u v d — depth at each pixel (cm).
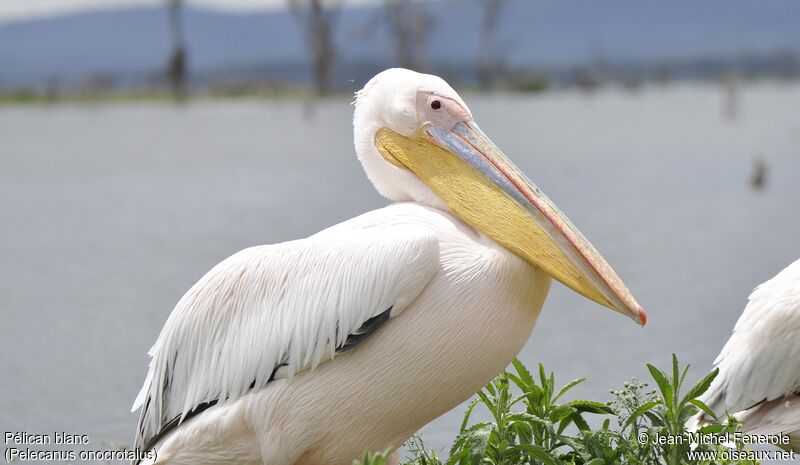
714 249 1858
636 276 1628
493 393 754
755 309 818
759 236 1998
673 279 1595
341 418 673
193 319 691
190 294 697
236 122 6762
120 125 6525
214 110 8731
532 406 738
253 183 3161
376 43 11025
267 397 675
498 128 5591
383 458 602
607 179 3177
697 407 765
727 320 1323
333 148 4609
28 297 1530
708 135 5100
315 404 671
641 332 1265
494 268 660
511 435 731
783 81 17250
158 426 712
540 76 12462
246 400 679
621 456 730
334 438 679
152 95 12419
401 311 655
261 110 8538
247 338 676
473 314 656
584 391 1022
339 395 668
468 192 689
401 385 665
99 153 4469
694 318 1336
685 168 3494
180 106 9844
